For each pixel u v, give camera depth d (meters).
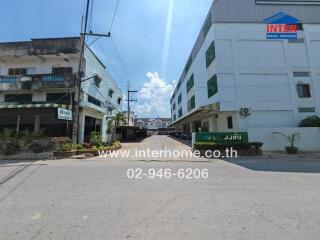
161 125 118.69
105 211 4.66
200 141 17.17
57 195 5.83
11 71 22.02
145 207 4.88
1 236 3.57
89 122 24.11
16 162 12.88
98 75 24.72
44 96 20.91
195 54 30.89
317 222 4.06
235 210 4.69
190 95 35.66
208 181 7.42
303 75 20.77
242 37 20.98
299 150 17.64
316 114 20.28
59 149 15.32
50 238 3.49
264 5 21.47
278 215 4.41
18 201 5.36
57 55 20.94
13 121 20.50
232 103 20.19
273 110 20.23
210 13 22.33
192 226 3.90
